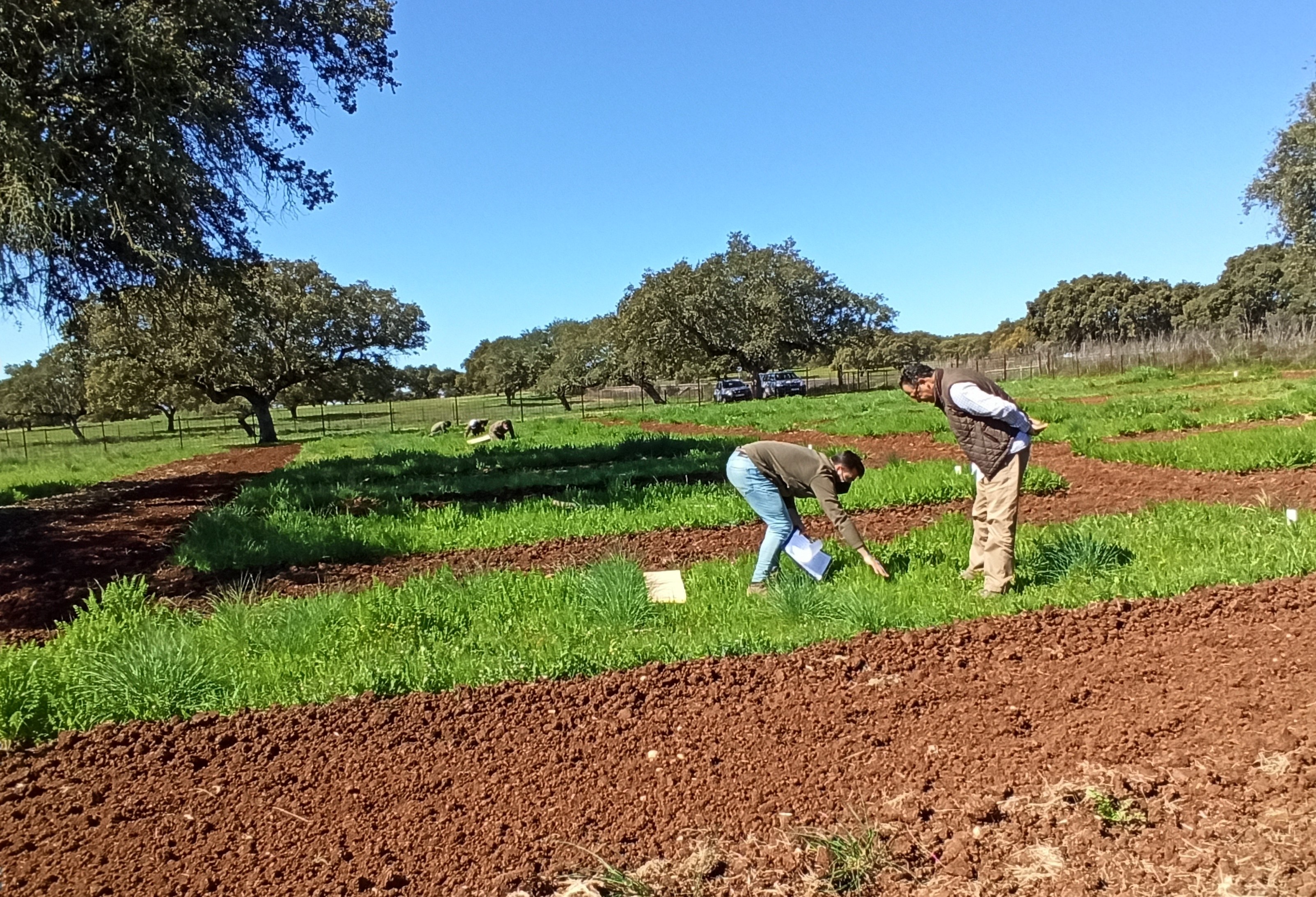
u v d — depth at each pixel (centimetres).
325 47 1741
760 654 508
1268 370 2794
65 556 992
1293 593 534
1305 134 2900
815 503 980
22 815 377
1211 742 369
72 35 1206
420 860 328
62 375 5731
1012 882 292
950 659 487
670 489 1124
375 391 4653
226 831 356
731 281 5506
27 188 1173
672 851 326
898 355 7169
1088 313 8081
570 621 593
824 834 327
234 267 1723
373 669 496
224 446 3825
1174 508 790
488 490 1296
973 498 985
